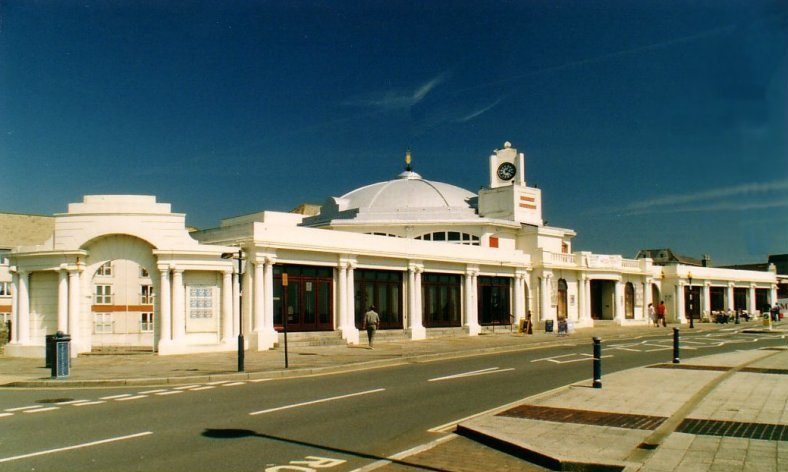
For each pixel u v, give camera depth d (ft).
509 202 163.22
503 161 173.27
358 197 172.04
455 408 46.03
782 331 152.35
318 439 35.96
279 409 45.60
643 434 34.81
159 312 88.58
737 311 217.97
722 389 50.93
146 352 89.45
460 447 33.91
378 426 39.63
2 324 128.47
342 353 89.71
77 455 32.14
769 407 42.55
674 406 43.50
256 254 95.76
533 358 85.46
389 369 73.26
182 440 35.53
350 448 33.91
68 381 60.59
